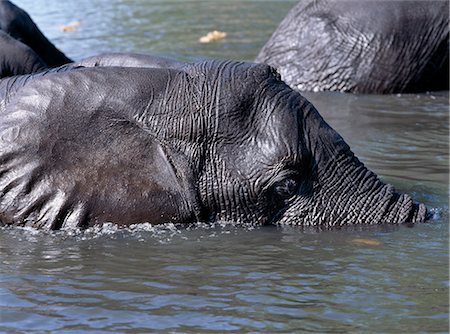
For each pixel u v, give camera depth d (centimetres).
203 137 1515
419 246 1484
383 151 1994
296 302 1283
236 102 1513
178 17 3478
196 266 1404
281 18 3503
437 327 1209
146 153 1520
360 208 1577
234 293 1311
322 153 1560
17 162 1508
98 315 1239
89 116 1507
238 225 1557
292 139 1519
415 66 2553
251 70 1542
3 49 1898
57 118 1504
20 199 1512
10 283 1336
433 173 1842
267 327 1207
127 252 1453
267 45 2658
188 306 1268
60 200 1509
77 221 1513
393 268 1399
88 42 3002
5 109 1529
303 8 2636
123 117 1511
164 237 1512
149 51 2883
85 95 1509
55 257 1432
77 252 1450
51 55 2273
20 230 1521
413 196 1702
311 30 2591
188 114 1509
